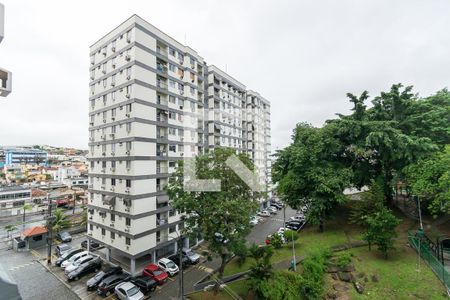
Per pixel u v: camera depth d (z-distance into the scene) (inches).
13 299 119.3
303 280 598.5
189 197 649.6
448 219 906.7
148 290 751.7
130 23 936.9
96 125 1081.4
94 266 917.8
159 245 971.9
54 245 1229.7
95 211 1056.2
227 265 876.0
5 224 1606.8
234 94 1830.7
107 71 1029.8
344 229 973.8
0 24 209.9
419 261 671.8
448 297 535.8
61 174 3031.5
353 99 986.7
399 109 945.5
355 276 647.8
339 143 982.4
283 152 1085.8
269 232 1312.7
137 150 898.7
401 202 1187.3
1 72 219.1
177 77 1154.7
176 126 1122.7
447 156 692.7
